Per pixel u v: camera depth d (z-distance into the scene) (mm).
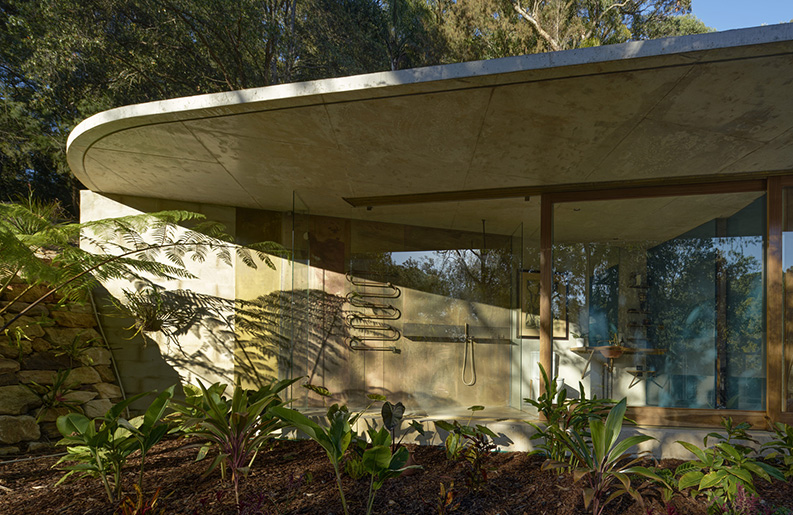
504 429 4641
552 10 12195
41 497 3291
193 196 5922
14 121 9945
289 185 5266
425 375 5414
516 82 2914
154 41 11008
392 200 5617
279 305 6246
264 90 3195
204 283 6090
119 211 5945
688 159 4215
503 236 5629
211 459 4137
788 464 3619
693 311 4773
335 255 5941
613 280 4953
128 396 5777
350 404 5465
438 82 2928
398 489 3473
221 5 10562
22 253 4258
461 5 12602
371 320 5617
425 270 5617
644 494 3307
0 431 4191
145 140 4039
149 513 2828
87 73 10734
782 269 4531
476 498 3326
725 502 3006
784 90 2928
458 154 4188
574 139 3793
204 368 5977
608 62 2660
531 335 5855
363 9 14352
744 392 4605
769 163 4281
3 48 9734
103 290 5980
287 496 3273
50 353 5129
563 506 3189
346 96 3135
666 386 4742
